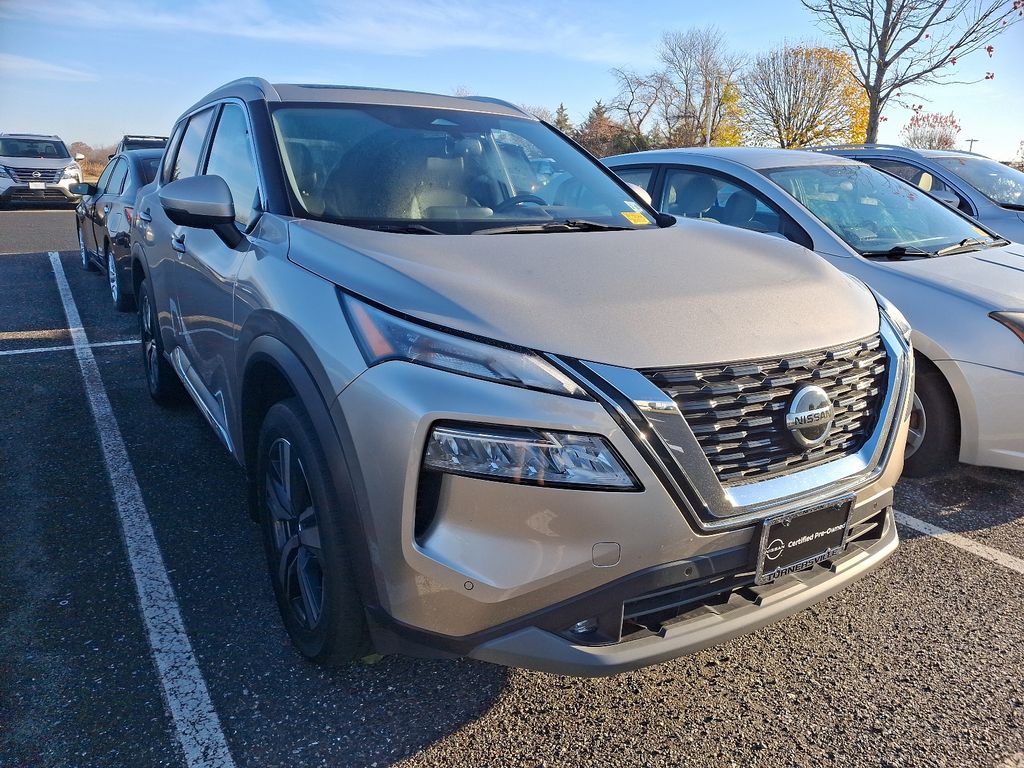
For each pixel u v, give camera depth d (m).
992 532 3.53
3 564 2.99
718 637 2.02
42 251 11.89
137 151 7.68
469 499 1.84
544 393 1.83
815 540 2.15
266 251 2.56
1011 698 2.42
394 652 2.07
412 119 3.26
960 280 3.88
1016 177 7.34
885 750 2.19
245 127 3.13
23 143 19.17
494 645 1.89
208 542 3.18
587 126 52.81
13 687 2.31
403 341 1.93
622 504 1.84
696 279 2.30
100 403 4.90
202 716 2.22
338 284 2.16
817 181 4.89
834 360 2.20
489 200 2.98
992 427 3.64
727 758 2.14
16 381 5.34
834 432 2.23
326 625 2.18
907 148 7.45
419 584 1.89
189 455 4.09
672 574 1.92
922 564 3.24
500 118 3.57
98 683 2.34
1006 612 2.89
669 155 5.51
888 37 12.28
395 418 1.87
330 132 3.02
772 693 2.42
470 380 1.85
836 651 2.64
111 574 2.94
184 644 2.53
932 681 2.49
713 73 38.88
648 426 1.86
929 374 3.81
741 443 2.02
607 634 1.92
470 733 2.21
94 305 7.96
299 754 2.10
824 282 2.51
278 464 2.49
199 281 3.19
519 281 2.12
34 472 3.85
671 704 2.36
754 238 2.91
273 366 2.35
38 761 2.04
